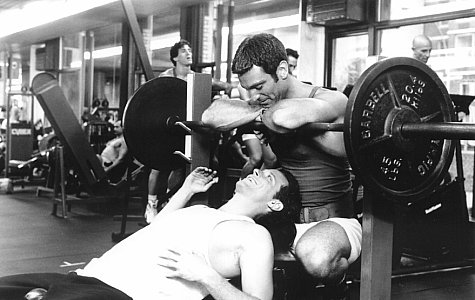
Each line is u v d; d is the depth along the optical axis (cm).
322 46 729
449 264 414
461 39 623
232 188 439
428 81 195
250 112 229
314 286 230
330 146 226
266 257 186
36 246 486
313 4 698
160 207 519
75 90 1125
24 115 1363
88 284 190
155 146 308
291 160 237
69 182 746
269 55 218
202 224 199
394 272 389
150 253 201
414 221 404
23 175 905
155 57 1017
